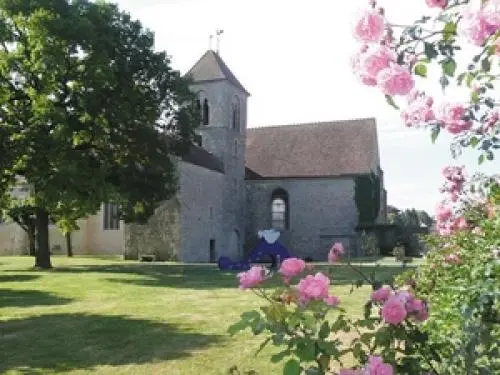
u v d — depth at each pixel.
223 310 14.55
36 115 27.23
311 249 52.41
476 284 3.98
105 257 48.56
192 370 8.38
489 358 3.24
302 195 53.34
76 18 27.95
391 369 2.73
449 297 5.23
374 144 54.59
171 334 11.20
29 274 27.50
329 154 54.09
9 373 8.37
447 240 7.25
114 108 29.42
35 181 28.28
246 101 55.72
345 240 51.22
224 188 50.97
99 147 31.27
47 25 26.95
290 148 56.25
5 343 10.53
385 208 58.38
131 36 31.84
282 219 54.28
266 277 3.45
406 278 4.78
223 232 50.50
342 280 19.70
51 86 28.31
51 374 8.28
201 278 25.50
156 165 31.86
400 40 3.02
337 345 3.15
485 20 2.65
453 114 4.06
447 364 3.29
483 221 6.57
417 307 3.06
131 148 31.45
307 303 3.11
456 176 6.96
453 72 2.96
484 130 4.24
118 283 22.62
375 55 2.87
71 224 36.56
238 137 53.88
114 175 31.50
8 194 35.94
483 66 3.06
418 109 4.13
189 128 34.66
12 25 28.78
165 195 32.97
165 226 43.88
